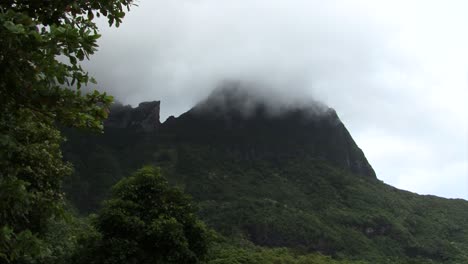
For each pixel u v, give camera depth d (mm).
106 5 4590
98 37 3979
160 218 14117
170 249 13797
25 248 3881
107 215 13828
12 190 3902
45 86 4039
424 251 88125
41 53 3830
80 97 4258
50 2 4316
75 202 83875
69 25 3922
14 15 3625
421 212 111062
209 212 88938
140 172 15281
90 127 4434
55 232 17203
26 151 5469
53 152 12352
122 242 13492
